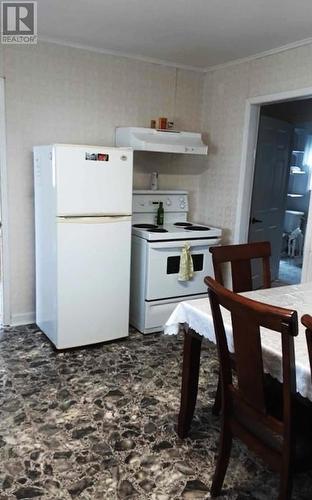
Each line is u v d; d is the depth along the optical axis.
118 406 2.30
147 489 1.72
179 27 2.76
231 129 3.67
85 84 3.34
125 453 1.93
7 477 1.75
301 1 2.27
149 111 3.71
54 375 2.62
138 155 3.75
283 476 1.38
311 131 6.53
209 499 1.68
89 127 3.43
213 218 4.00
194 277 3.50
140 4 2.39
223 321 1.69
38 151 2.97
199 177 4.13
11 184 3.19
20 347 3.02
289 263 6.08
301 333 1.59
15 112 3.10
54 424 2.12
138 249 3.34
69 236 2.79
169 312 3.43
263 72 3.29
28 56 3.06
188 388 1.99
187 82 3.87
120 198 2.95
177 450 1.97
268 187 4.11
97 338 3.08
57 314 2.87
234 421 1.60
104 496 1.67
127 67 3.50
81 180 2.76
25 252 3.36
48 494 1.67
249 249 2.29
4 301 3.36
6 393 2.39
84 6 2.44
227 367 1.58
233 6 2.37
